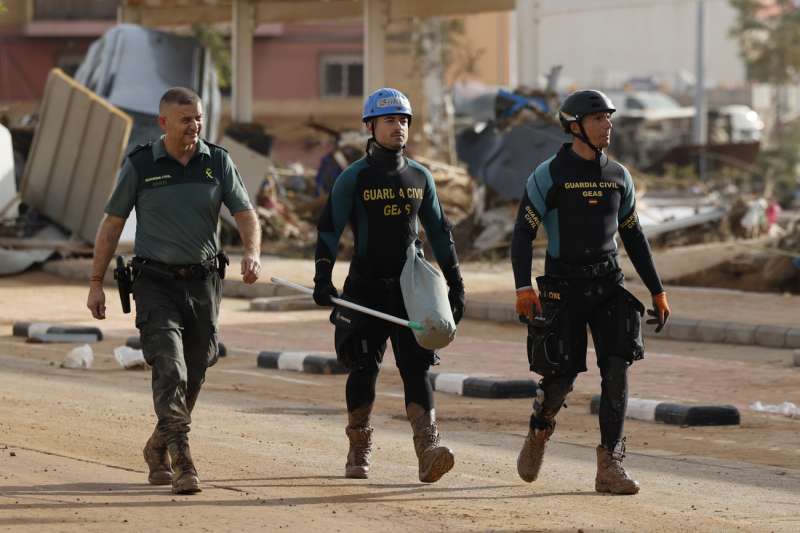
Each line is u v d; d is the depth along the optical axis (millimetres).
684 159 106438
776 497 17516
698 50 134125
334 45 117938
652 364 33531
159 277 17406
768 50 158375
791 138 137250
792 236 58406
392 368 32062
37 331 37219
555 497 17281
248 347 36750
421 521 15609
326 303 17844
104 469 18688
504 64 144000
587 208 17438
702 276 55156
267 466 19297
